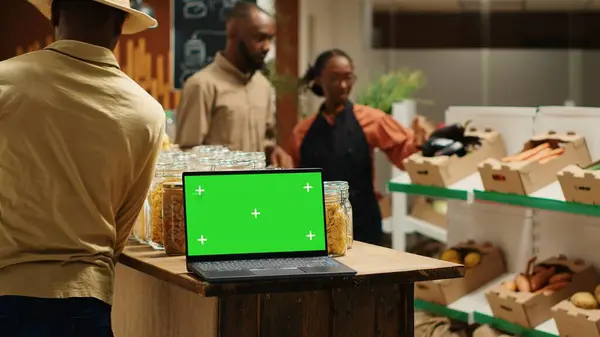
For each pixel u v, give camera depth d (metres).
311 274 2.10
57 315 2.15
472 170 3.82
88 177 2.20
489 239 4.01
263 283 2.05
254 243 2.32
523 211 3.80
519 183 3.34
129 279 2.82
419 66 7.04
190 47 6.71
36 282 2.14
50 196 2.17
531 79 7.33
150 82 6.79
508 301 3.44
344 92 4.59
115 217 2.34
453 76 7.23
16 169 2.16
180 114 4.56
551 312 3.38
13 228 2.16
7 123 2.15
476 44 7.18
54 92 2.20
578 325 3.12
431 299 3.86
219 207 2.32
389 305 2.29
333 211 2.44
